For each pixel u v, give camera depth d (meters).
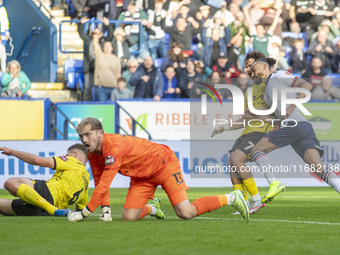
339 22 54.03
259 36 51.47
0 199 19.25
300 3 54.53
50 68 55.69
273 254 11.23
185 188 17.56
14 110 44.00
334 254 11.34
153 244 12.32
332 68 52.91
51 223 16.45
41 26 54.44
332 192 39.22
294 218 20.38
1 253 10.95
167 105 45.84
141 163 17.25
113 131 45.22
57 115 44.59
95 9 53.56
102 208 17.80
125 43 49.69
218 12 50.88
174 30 50.62
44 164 18.83
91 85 49.59
